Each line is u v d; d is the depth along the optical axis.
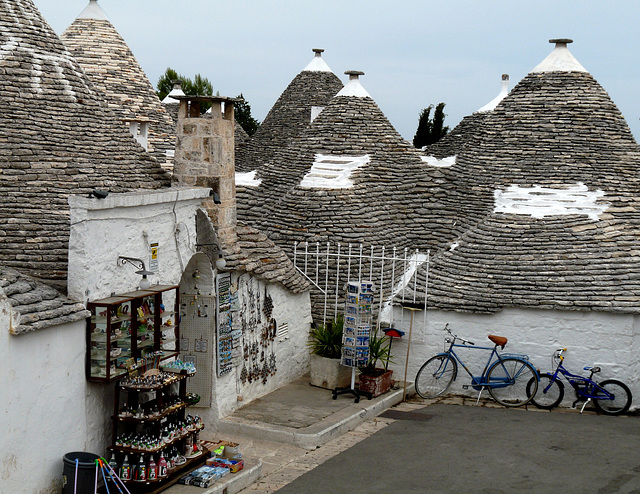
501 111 19.67
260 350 14.69
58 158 13.13
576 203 17.41
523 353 15.43
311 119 26.28
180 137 14.09
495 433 13.34
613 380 14.86
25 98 13.65
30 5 14.73
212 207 13.93
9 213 11.60
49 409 9.46
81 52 19.78
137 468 10.12
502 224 17.14
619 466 11.78
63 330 9.62
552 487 10.92
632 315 14.94
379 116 20.36
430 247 18.25
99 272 10.18
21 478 9.09
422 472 11.47
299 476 11.30
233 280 13.70
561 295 15.27
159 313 11.16
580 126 18.84
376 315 16.23
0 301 8.86
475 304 15.54
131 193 10.84
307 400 14.56
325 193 18.28
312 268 17.22
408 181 19.36
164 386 10.43
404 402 15.28
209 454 11.31
